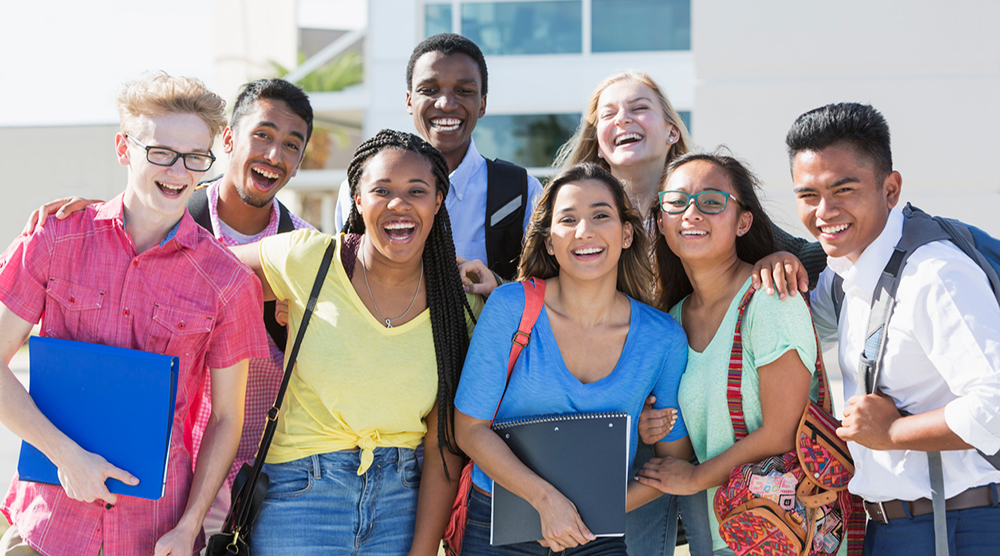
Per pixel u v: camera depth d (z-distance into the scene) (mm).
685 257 2863
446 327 2855
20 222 21688
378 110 12320
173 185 2432
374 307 2820
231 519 2664
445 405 2816
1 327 2389
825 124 2641
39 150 21562
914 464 2570
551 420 2699
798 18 9156
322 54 13984
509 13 11773
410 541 2854
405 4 12109
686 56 11289
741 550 2650
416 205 2713
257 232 3816
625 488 2652
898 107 9109
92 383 2367
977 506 2510
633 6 11430
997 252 2568
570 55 11625
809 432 2648
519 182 3889
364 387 2730
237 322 2627
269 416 2711
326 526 2701
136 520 2482
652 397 2953
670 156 4109
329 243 2871
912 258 2555
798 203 2768
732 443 2818
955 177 9086
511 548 2803
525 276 3039
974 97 8969
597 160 4211
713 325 2910
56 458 2330
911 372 2574
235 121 3670
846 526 2742
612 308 2916
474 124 3961
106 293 2465
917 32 8984
